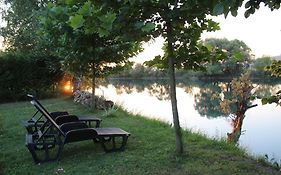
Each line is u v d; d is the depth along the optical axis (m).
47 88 19.41
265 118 14.91
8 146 6.98
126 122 9.73
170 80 5.87
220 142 6.79
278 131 11.76
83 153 6.28
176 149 5.96
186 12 4.63
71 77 19.45
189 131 8.14
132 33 4.72
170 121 10.65
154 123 9.48
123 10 4.43
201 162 5.51
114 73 13.20
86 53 11.51
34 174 5.18
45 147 5.83
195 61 6.04
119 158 5.87
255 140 10.38
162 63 6.38
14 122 10.01
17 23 22.81
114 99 20.52
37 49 19.48
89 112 12.19
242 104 9.23
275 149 9.02
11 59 17.95
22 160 5.91
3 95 17.47
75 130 5.84
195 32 5.63
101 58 11.93
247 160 5.67
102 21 3.76
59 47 12.28
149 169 5.24
